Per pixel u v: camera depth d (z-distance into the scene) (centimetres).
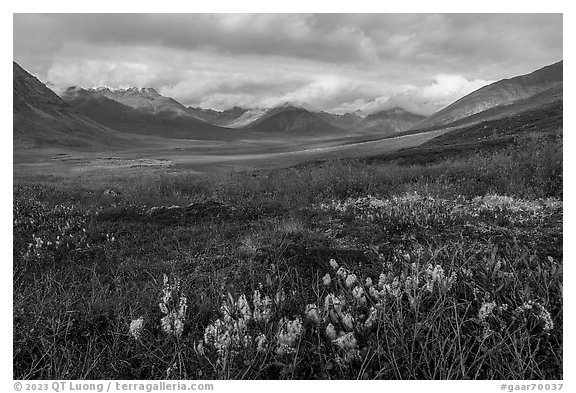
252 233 723
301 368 353
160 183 1519
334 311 392
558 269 436
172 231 794
